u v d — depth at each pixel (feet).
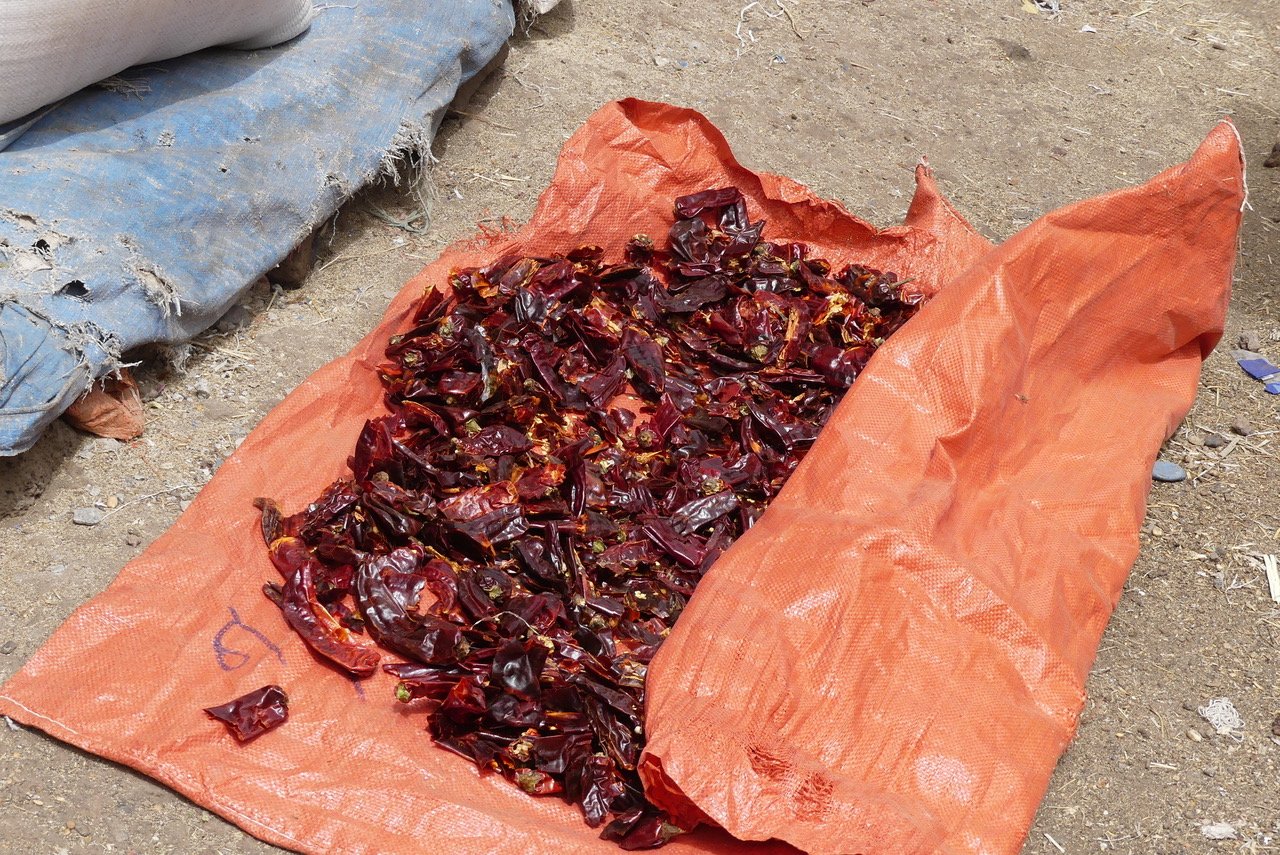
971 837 10.82
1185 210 15.58
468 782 11.96
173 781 11.50
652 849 11.13
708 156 19.98
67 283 14.42
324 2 20.44
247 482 14.49
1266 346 19.99
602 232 19.04
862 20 28.40
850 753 11.20
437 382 16.08
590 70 24.90
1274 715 13.83
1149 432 15.76
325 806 11.48
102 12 15.29
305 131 18.39
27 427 13.83
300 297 18.61
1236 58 28.94
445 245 20.20
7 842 11.03
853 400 13.73
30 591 13.51
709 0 28.14
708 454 16.03
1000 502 14.07
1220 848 12.37
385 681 12.84
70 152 15.93
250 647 12.82
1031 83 27.07
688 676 11.43
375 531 13.98
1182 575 15.60
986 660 12.01
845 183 23.02
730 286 18.38
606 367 16.78
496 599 13.21
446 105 21.20
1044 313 15.46
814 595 12.01
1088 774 13.01
